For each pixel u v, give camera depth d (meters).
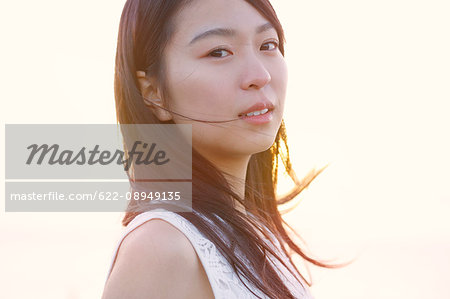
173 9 1.62
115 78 1.78
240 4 1.64
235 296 1.45
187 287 1.37
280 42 1.77
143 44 1.66
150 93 1.68
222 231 1.57
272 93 1.66
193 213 1.52
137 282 1.31
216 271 1.43
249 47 1.63
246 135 1.62
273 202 2.20
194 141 1.67
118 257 1.39
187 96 1.61
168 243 1.37
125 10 1.74
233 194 1.70
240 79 1.61
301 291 1.86
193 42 1.60
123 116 1.74
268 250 1.71
